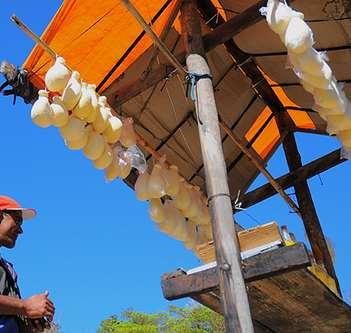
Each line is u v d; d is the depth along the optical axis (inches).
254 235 160.7
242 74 238.8
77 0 166.4
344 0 177.3
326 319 193.2
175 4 182.9
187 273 161.3
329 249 239.3
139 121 218.7
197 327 876.6
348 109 161.6
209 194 150.6
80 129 164.4
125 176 184.5
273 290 169.8
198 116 161.5
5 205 112.7
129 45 189.9
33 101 174.1
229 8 209.2
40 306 103.1
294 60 148.8
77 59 185.6
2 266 107.2
